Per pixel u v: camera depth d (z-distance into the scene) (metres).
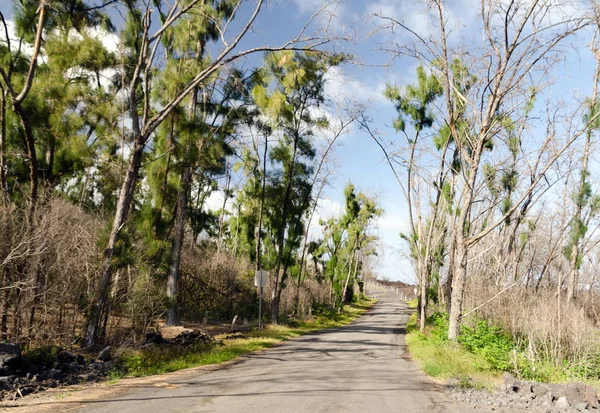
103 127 15.39
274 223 28.58
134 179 14.09
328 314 39.34
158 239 15.98
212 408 7.06
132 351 11.92
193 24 17.92
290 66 22.22
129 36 16.48
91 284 13.20
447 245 34.59
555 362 15.73
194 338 16.25
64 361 10.02
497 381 11.12
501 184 22.62
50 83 13.70
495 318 22.83
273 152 27.14
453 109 17.97
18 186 13.38
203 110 22.03
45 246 11.19
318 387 9.24
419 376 11.45
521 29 15.08
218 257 29.30
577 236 24.25
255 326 25.48
